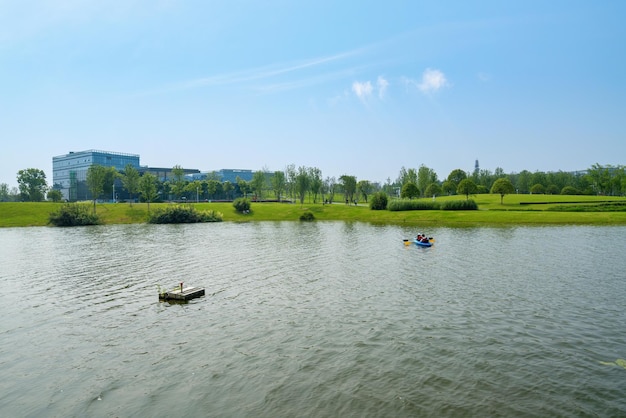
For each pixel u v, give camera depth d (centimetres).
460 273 3931
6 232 8900
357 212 12619
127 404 1622
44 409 1600
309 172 16788
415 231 8212
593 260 4534
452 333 2294
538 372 1812
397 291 3250
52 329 2477
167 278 3853
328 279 3741
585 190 18100
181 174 19400
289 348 2122
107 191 16950
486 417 1474
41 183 17850
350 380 1769
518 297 3020
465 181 14425
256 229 9262
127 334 2373
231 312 2748
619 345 2098
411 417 1481
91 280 3797
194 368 1919
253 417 1509
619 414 1482
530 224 9150
